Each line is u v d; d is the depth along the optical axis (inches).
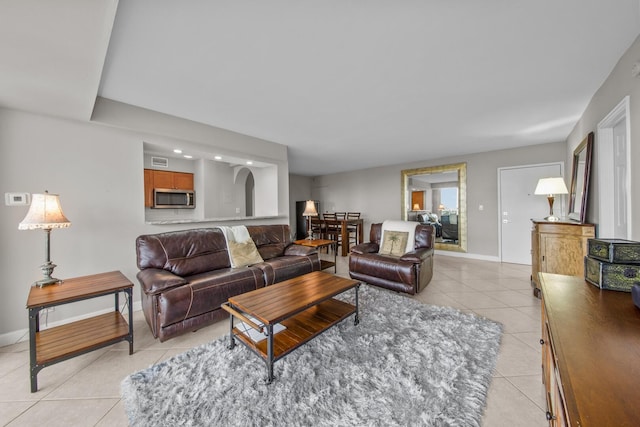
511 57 74.2
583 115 116.8
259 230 146.3
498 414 52.2
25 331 87.2
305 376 63.6
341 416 51.3
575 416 20.3
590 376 24.7
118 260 105.3
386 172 259.6
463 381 61.0
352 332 84.7
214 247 120.3
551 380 39.8
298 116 121.0
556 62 77.1
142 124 109.5
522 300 114.4
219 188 185.8
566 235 107.5
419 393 57.0
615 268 46.9
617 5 54.7
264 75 83.0
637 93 66.7
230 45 67.2
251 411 53.1
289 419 51.0
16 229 86.0
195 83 88.0
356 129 141.4
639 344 30.1
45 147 90.7
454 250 216.5
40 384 63.3
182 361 70.6
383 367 66.3
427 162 230.7
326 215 299.1
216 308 93.7
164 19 56.9
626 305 40.8
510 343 78.2
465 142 170.6
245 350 75.5
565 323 35.4
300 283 91.6
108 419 53.0
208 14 55.8
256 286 109.0
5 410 55.4
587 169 106.7
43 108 85.5
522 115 120.9
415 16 57.4
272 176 175.8
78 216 96.9
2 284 84.0
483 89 94.3
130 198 108.4
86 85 71.8
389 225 152.6
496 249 196.2
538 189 130.6
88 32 51.3
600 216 94.8
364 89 93.6
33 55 58.0
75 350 66.0
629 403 21.3
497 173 193.8
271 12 55.6
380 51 70.7
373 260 128.9
